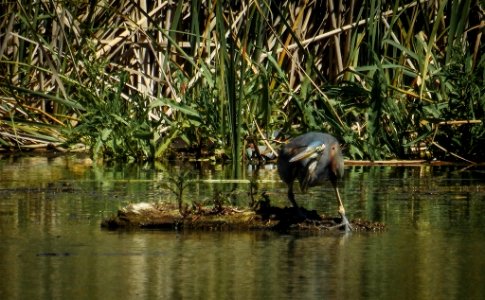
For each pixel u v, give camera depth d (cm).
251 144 1647
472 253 924
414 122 1639
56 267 862
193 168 1536
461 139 1609
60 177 1408
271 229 1041
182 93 1669
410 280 826
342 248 948
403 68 1627
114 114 1652
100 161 1620
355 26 1677
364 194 1268
